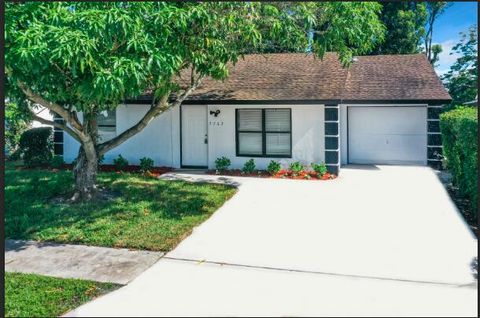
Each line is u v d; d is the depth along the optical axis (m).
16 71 6.59
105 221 7.82
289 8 8.89
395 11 24.94
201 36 7.87
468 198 9.62
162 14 6.79
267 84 13.88
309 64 15.31
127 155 14.66
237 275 5.55
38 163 14.75
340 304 4.68
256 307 4.61
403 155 15.73
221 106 13.77
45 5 6.71
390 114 15.73
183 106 14.27
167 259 6.14
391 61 17.86
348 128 16.08
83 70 6.28
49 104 8.00
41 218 8.03
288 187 11.27
